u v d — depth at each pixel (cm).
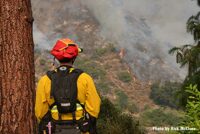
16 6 472
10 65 465
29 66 475
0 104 461
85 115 398
